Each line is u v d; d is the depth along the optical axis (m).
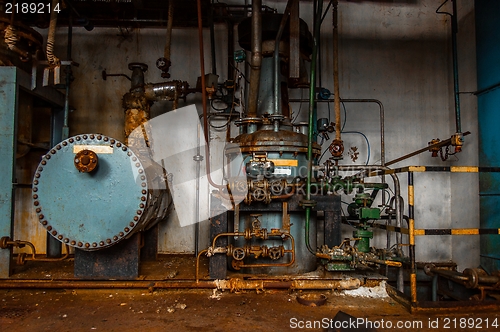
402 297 2.49
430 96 4.27
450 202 4.18
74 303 2.43
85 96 4.02
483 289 2.66
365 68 4.25
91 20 3.88
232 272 2.91
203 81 2.87
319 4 2.90
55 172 2.57
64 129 3.47
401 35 4.31
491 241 3.53
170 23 3.45
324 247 2.85
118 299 2.51
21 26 3.01
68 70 3.50
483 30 3.65
